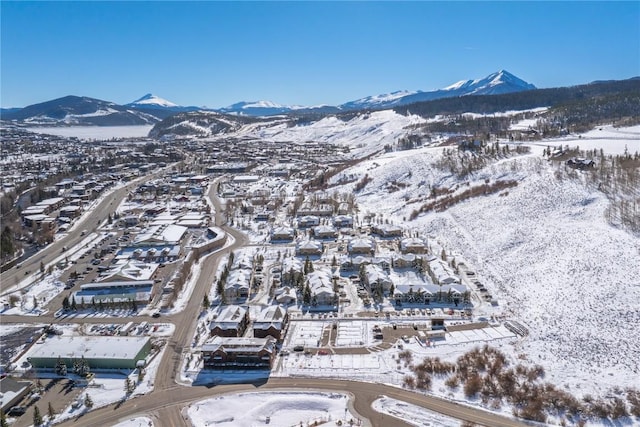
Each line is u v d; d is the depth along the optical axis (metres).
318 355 75.94
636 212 114.25
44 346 77.31
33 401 66.31
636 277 87.44
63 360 73.94
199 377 70.94
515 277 100.88
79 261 124.94
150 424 60.56
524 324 82.94
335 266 115.19
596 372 66.44
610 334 74.25
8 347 80.94
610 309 80.50
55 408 64.62
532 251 109.56
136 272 110.88
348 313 90.81
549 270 99.06
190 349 79.06
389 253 121.81
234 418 61.28
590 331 76.00
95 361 73.62
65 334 85.44
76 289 105.75
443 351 75.69
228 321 83.44
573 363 69.06
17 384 68.31
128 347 76.31
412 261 112.06
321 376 70.12
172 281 107.94
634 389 62.06
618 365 67.19
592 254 99.56
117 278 107.06
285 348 78.44
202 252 127.06
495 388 64.88
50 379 71.56
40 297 102.00
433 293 94.12
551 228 117.56
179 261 122.25
